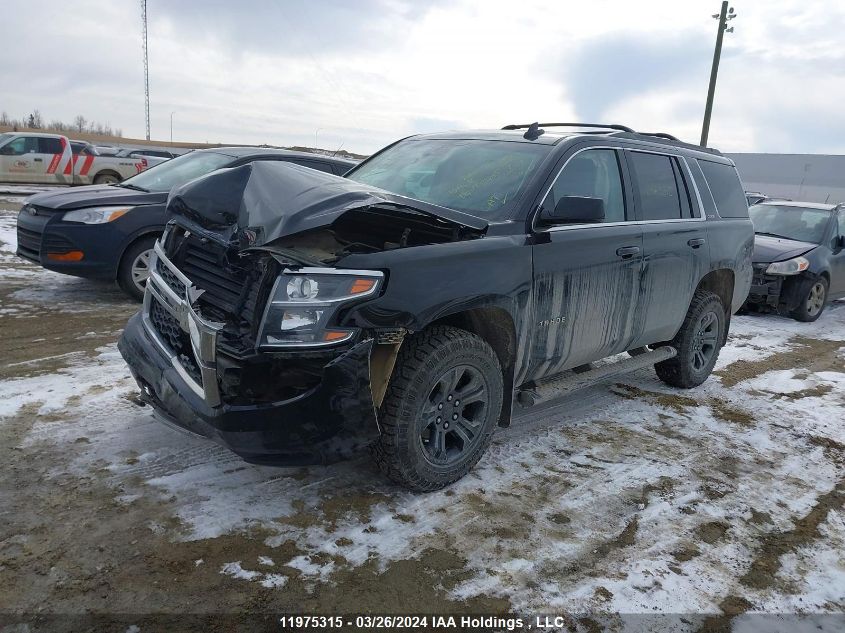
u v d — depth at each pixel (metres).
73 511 2.96
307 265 2.81
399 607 2.53
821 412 5.16
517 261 3.44
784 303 8.92
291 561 2.75
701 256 4.96
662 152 4.85
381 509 3.19
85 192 7.07
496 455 3.91
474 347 3.26
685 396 5.30
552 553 2.96
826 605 2.77
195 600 2.47
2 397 4.15
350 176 4.65
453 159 4.21
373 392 2.95
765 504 3.58
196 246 3.32
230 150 7.72
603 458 3.99
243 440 2.83
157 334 3.37
